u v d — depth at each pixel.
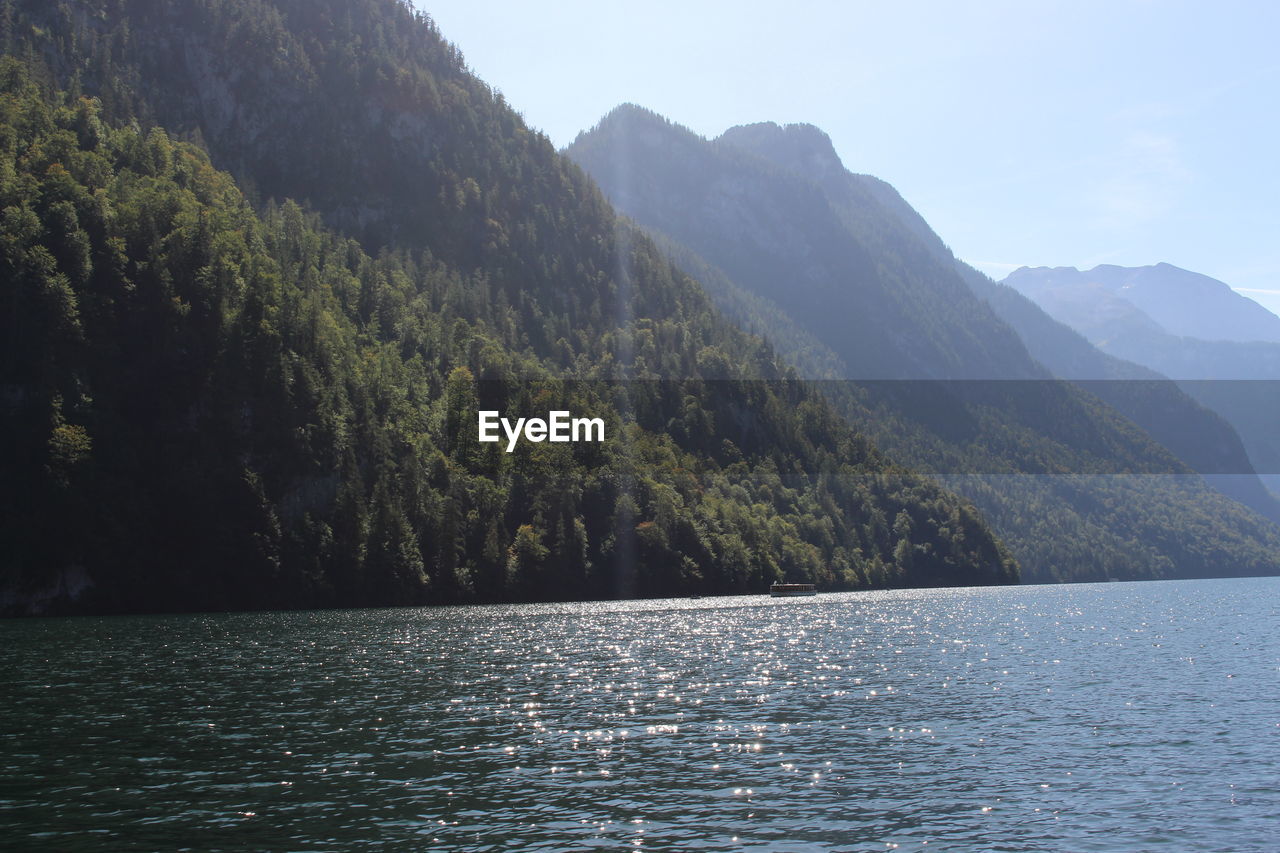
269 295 192.00
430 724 54.75
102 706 60.41
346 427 184.75
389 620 134.50
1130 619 145.38
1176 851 34.03
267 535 160.88
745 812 37.75
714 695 65.69
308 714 57.81
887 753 47.97
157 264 178.00
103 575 148.25
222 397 170.38
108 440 156.38
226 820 36.31
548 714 58.16
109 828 35.31
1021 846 34.34
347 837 34.47
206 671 77.38
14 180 180.38
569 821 36.41
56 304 159.00
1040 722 56.47
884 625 129.50
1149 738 52.03
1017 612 162.38
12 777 42.44
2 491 144.12
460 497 188.00
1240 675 77.62
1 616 139.50
